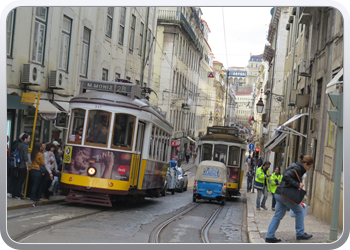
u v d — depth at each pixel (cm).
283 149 2959
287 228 1043
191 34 4903
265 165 1595
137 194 1386
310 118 1731
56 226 851
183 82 4897
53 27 1638
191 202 1922
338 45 1303
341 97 730
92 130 1205
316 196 1356
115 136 1205
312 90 1720
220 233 999
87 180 1181
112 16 2312
